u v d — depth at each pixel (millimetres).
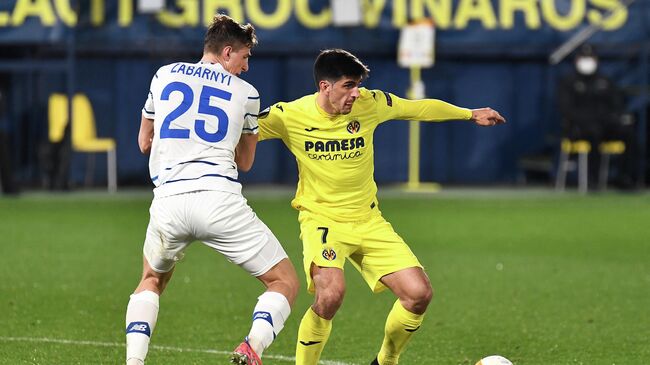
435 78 70438
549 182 73625
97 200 61844
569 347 27391
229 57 21969
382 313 31859
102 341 27484
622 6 67438
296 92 69125
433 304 33344
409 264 22438
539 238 48844
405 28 64250
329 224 22797
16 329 28859
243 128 21922
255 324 20703
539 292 35500
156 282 21953
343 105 22125
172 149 21234
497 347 27359
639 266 41188
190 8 65625
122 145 69438
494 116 23781
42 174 69812
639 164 69125
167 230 21094
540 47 67500
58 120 67062
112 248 44406
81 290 35000
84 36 64875
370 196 23125
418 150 71312
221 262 41375
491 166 71875
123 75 68875
